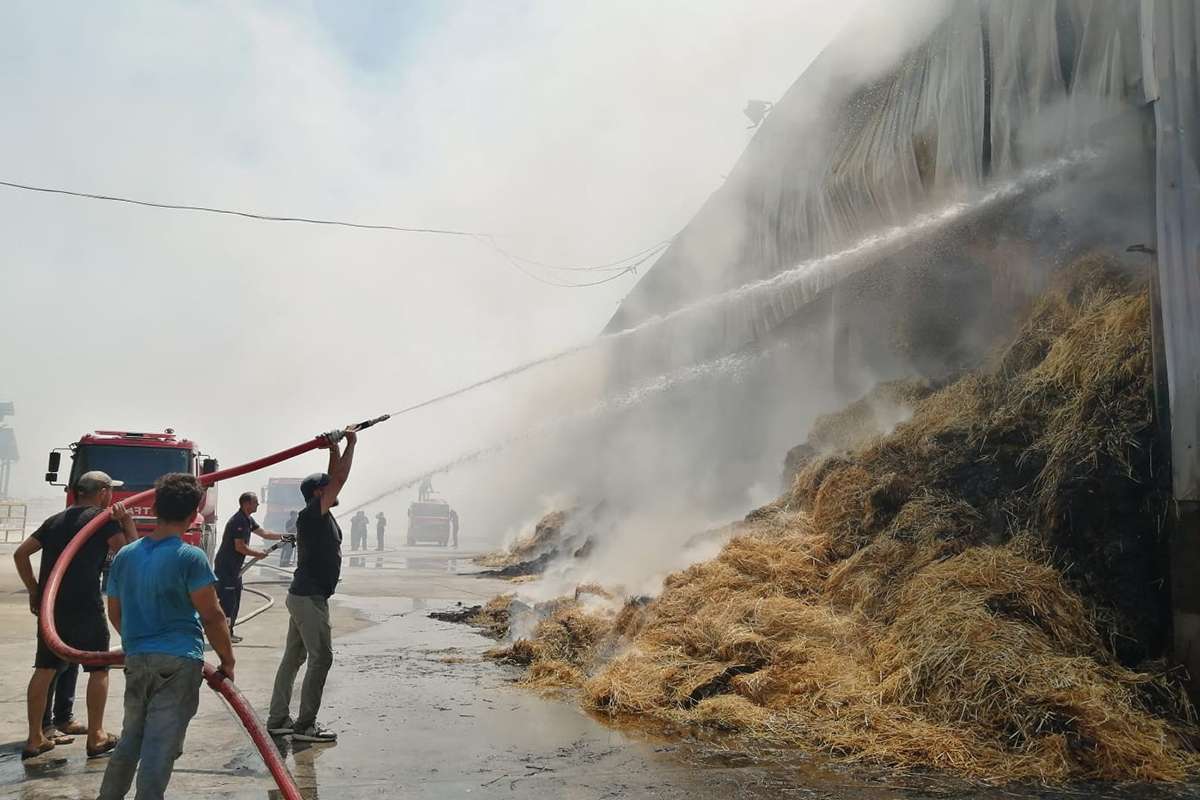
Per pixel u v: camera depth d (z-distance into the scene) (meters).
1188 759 4.46
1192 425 5.17
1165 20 5.55
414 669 7.26
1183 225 5.40
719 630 6.16
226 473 4.65
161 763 3.01
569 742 4.88
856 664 5.57
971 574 5.65
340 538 5.20
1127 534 5.45
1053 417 6.23
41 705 4.52
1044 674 4.81
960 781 4.17
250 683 6.62
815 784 4.11
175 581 3.12
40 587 4.54
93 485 4.62
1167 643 5.17
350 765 4.42
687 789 4.04
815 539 7.22
